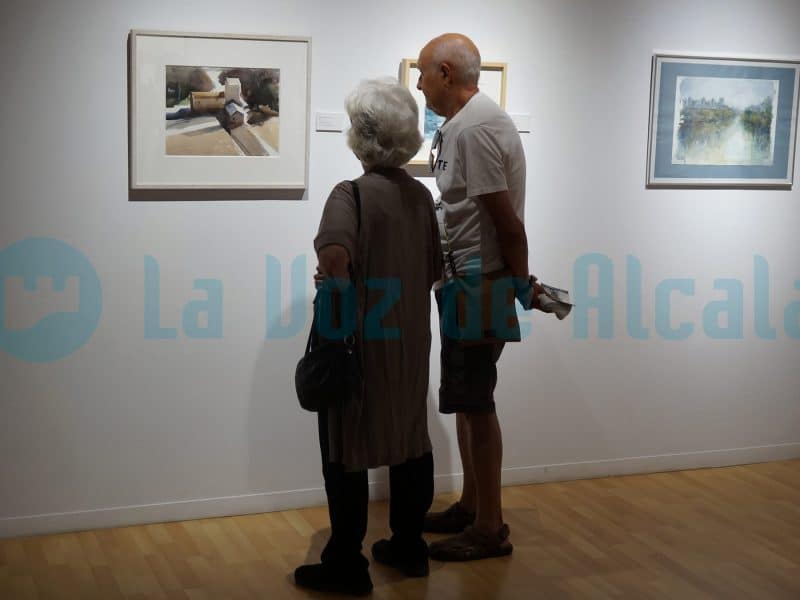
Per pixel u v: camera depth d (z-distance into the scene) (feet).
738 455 16.79
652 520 14.06
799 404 16.84
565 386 15.62
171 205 13.25
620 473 16.12
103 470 13.46
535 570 12.28
